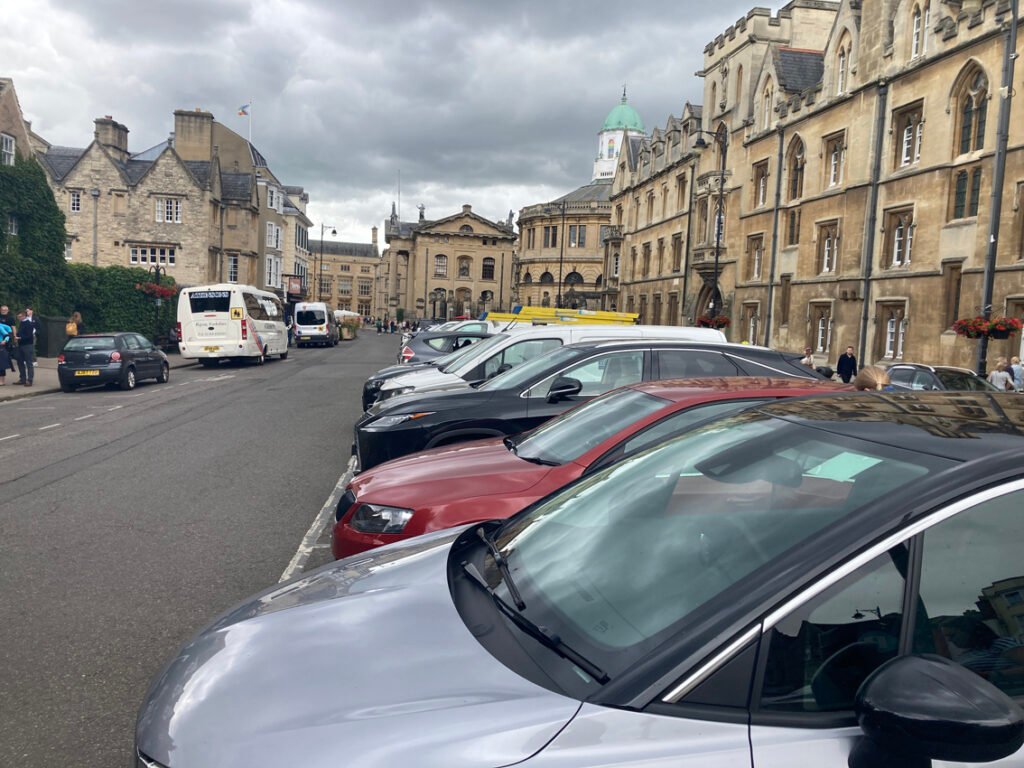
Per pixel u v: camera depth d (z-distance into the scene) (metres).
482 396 7.25
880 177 27.00
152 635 4.67
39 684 4.02
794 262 32.75
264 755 1.71
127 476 9.48
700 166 43.50
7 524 7.21
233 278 55.47
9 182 29.81
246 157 62.38
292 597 2.51
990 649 1.81
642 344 7.37
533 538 2.60
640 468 2.75
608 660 1.84
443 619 2.18
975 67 22.83
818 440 2.32
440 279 117.06
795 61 35.91
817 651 1.73
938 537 1.82
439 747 1.65
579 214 96.06
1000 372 17.58
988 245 20.25
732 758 1.59
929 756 1.49
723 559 2.03
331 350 48.41
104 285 35.34
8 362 20.55
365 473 5.16
